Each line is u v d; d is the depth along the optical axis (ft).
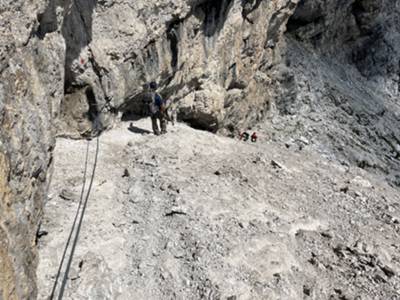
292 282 33.40
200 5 58.59
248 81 76.43
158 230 34.88
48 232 30.83
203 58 63.16
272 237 37.63
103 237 32.42
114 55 46.85
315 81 103.65
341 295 33.99
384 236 45.65
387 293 35.55
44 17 31.91
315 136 87.40
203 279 30.68
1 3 23.26
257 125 83.61
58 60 34.91
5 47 22.30
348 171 73.46
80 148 44.62
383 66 132.87
